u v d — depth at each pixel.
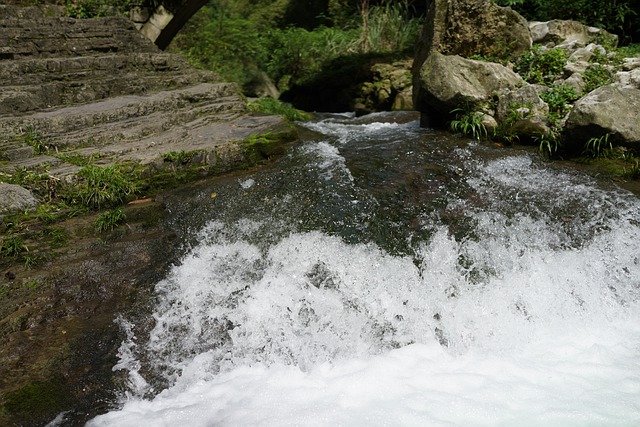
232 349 3.55
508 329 3.74
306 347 3.62
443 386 3.20
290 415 2.97
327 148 5.64
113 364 3.27
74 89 6.55
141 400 3.17
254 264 4.04
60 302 3.51
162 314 3.63
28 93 6.01
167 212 4.49
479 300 3.86
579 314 3.84
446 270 4.01
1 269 3.67
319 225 4.32
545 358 3.46
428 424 2.87
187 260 4.05
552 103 5.84
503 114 5.85
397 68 11.77
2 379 3.01
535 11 9.27
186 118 6.35
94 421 2.95
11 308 3.36
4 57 7.21
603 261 4.05
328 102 12.70
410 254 4.09
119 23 9.14
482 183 4.87
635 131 5.04
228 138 5.54
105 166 4.73
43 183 4.39
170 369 3.37
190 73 8.26
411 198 4.64
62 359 3.18
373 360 3.46
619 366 3.32
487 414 2.94
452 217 4.41
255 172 5.13
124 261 3.91
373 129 6.73
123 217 4.25
